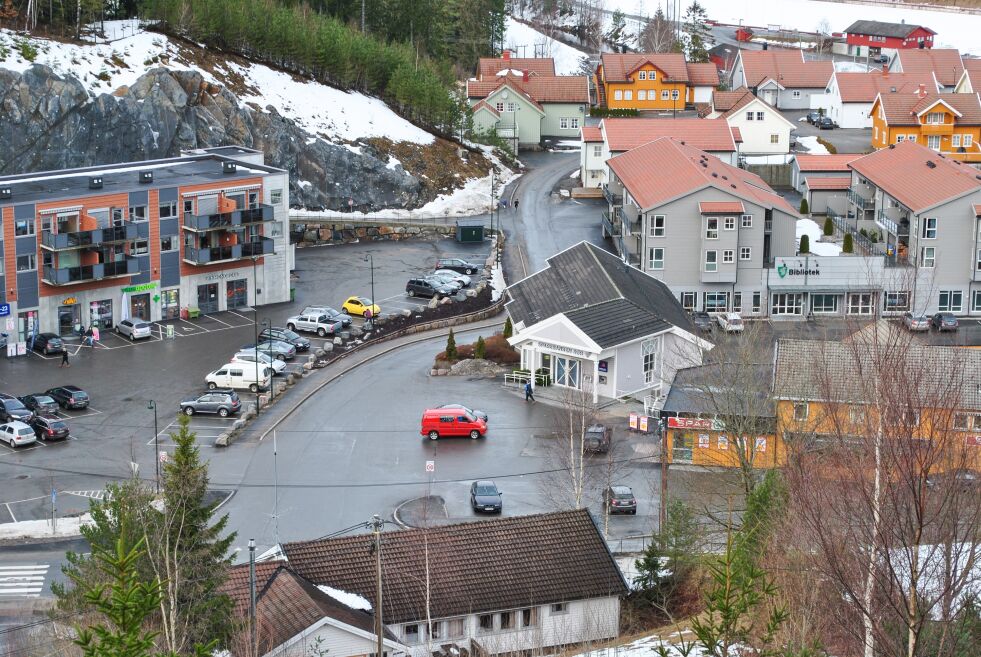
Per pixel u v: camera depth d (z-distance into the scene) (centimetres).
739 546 4353
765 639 4203
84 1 17712
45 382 12138
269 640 6450
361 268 16100
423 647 7125
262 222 14300
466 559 7494
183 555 6166
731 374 9262
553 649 7169
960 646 4750
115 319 13662
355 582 7269
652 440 10800
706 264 14250
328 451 10706
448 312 14425
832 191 17250
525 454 10631
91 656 3141
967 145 19988
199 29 18888
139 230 13650
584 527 7794
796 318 14312
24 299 13050
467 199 18812
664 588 7744
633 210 15438
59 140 16438
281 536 9088
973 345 12975
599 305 12262
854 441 6194
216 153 15950
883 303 14175
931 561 4909
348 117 19300
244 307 14525
